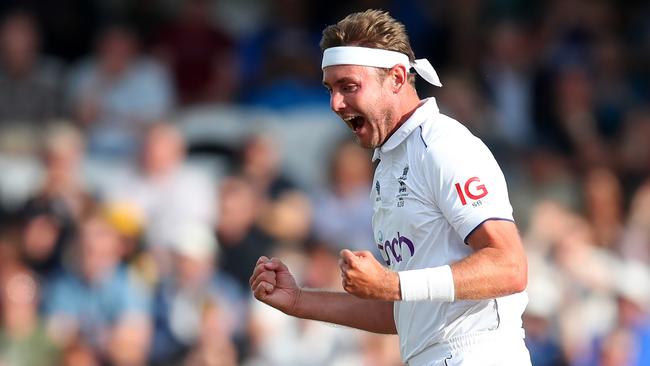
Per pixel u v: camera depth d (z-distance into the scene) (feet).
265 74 165.89
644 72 183.52
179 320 124.57
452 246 63.10
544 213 141.18
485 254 60.18
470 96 160.45
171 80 165.58
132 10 178.81
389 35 62.95
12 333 122.42
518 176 151.23
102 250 124.26
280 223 133.90
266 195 138.51
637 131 166.09
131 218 132.16
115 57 157.99
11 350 121.80
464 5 176.86
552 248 137.59
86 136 150.71
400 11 178.29
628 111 174.29
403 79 63.36
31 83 154.61
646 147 163.94
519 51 174.50
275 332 123.95
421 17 177.37
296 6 175.22
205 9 171.01
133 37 166.30
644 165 161.79
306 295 68.95
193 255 126.41
